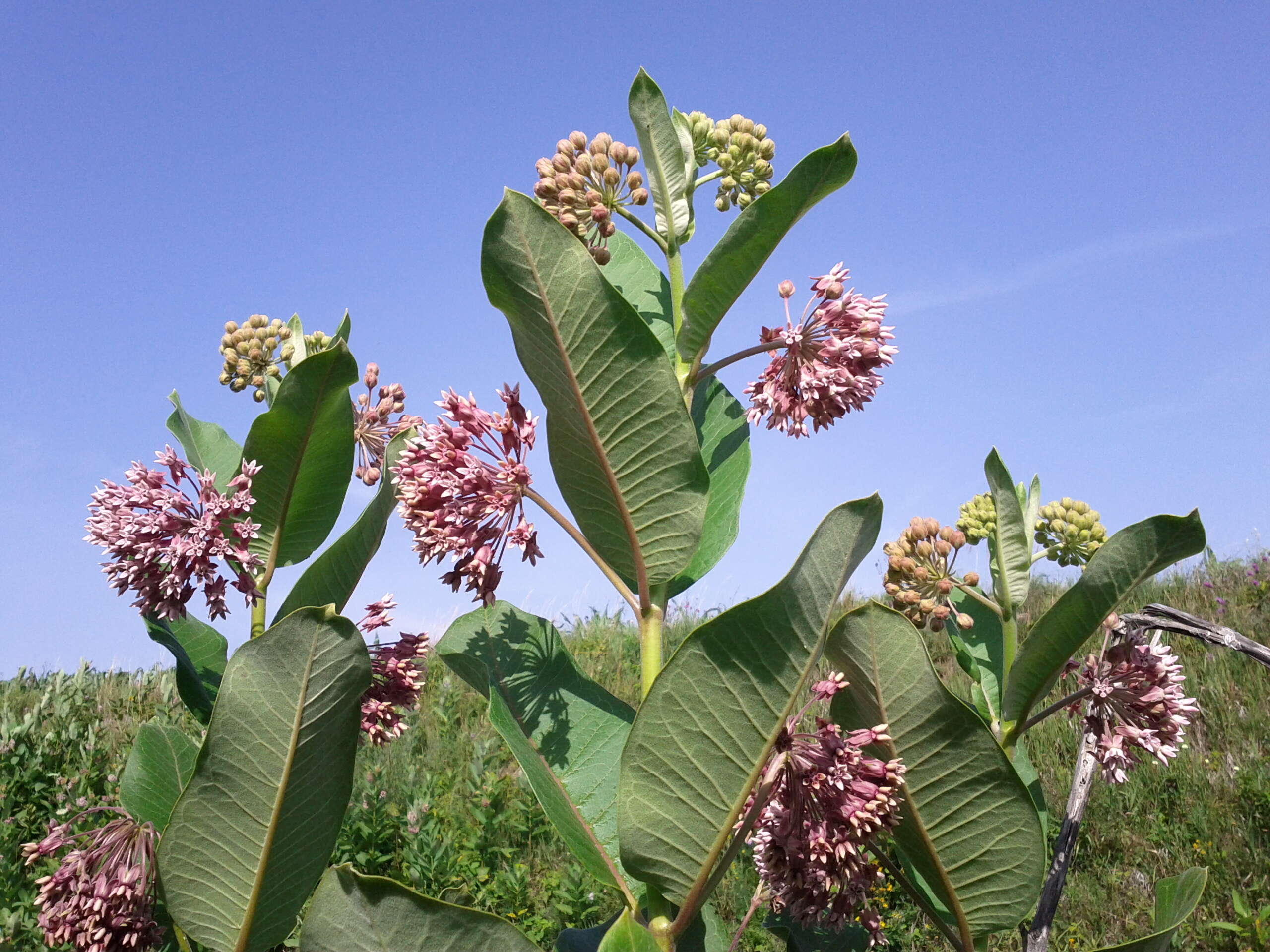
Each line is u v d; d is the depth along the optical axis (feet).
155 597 1.83
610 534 1.57
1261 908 3.50
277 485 1.95
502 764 5.30
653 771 1.36
